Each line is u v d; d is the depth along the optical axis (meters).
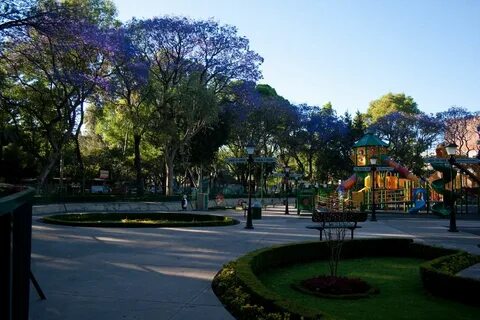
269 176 63.53
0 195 4.02
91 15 30.70
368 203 36.25
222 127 45.25
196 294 7.21
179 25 36.56
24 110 32.44
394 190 36.25
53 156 32.31
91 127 49.22
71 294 7.10
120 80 33.75
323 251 11.86
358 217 13.86
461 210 33.34
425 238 16.81
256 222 23.61
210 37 38.31
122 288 7.57
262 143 56.78
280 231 18.14
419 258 12.13
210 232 17.36
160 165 52.19
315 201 32.81
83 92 30.98
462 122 59.97
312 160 69.81
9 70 29.33
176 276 8.65
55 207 29.16
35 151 35.56
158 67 37.75
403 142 64.00
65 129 34.69
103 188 51.19
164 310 6.27
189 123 38.19
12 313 3.98
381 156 39.38
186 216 25.00
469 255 10.11
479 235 18.08
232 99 47.22
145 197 36.62
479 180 17.83
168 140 38.59
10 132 31.91
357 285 8.23
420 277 8.86
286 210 33.34
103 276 8.55
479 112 59.94
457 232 19.22
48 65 29.83
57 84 31.17
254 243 13.95
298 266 10.91
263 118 53.53
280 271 10.24
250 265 8.33
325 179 67.62
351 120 67.12
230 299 6.48
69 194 34.69
